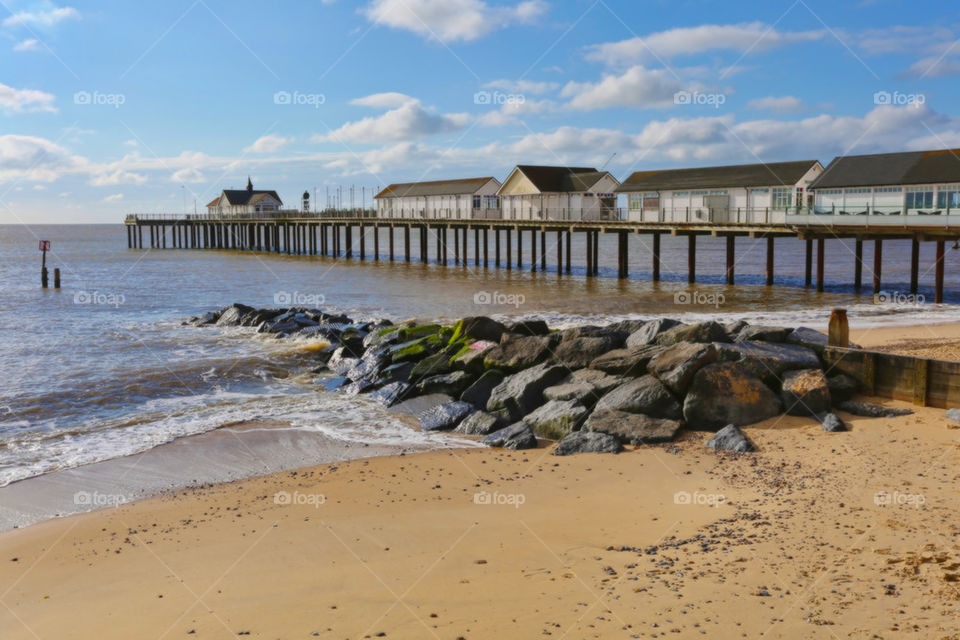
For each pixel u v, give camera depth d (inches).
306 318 1128.8
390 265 2438.5
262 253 3304.6
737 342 606.9
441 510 406.3
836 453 462.3
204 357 884.6
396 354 776.9
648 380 566.3
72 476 486.6
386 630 260.5
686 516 376.5
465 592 292.0
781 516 362.0
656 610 265.3
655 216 1803.6
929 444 465.7
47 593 317.1
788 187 1574.8
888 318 1098.7
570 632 251.4
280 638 259.6
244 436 576.4
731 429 506.0
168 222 3939.5
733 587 281.1
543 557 328.5
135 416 636.7
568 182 2181.3
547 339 680.4
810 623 249.3
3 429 598.5
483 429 580.7
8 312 1346.0
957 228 1160.8
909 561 294.7
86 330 1107.3
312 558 341.7
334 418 631.2
